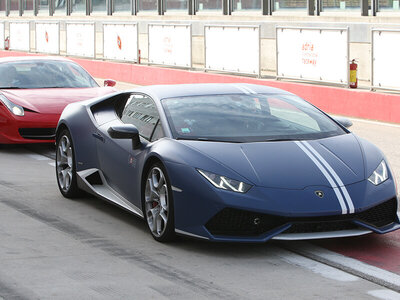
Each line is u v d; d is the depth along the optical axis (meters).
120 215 7.95
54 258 6.29
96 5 31.73
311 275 5.84
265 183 6.31
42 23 30.27
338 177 6.48
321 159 6.69
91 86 13.47
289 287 5.53
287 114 7.53
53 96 12.70
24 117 12.19
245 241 6.21
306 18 21.03
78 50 27.38
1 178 10.07
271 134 7.09
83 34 26.92
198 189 6.33
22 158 11.83
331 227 6.33
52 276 5.77
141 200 7.15
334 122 7.62
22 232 7.19
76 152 8.55
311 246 6.67
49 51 29.91
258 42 18.39
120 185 7.71
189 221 6.42
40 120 12.19
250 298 5.26
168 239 6.72
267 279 5.72
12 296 5.29
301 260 6.25
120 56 24.56
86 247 6.65
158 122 7.32
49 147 12.98
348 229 6.40
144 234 7.14
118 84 23.78
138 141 7.35
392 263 6.19
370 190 6.45
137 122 7.74
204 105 7.48
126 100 8.27
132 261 6.21
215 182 6.30
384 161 6.95
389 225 6.59
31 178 10.09
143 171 7.08
